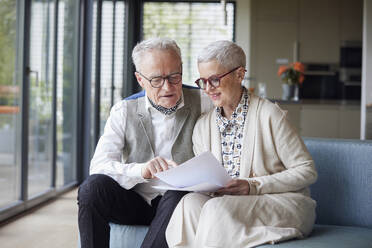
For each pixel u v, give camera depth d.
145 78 2.00
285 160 1.92
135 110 2.14
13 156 4.09
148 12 8.69
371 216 2.12
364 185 2.15
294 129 1.95
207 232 1.70
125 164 2.00
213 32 8.65
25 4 4.16
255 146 1.93
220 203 1.73
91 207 1.89
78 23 5.59
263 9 8.05
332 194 2.20
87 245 1.87
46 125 4.78
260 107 1.96
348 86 8.30
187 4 8.66
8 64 3.93
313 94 8.47
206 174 1.75
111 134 2.12
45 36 4.66
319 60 8.05
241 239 1.68
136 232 2.10
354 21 7.96
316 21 8.00
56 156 5.07
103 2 6.28
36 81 4.49
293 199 1.82
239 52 1.93
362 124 5.54
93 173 2.05
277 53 8.07
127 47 7.72
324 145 2.24
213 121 2.03
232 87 1.93
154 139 2.13
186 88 2.22
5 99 3.89
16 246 3.23
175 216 1.77
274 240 1.69
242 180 1.83
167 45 1.98
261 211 1.76
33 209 4.36
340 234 1.91
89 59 5.72
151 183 2.11
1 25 3.77
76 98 5.65
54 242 3.33
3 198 3.97
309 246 1.68
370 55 5.47
